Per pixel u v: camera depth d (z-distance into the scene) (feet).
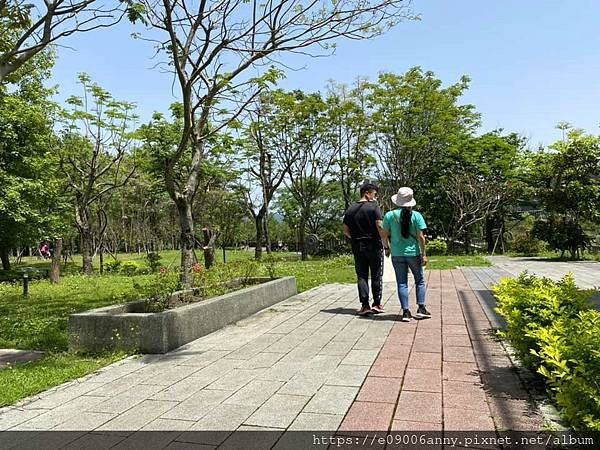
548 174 71.26
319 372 15.39
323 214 121.60
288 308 28.09
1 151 65.51
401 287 23.16
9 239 67.51
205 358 17.78
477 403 12.38
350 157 96.22
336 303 29.48
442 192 103.45
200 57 26.84
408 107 92.53
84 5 21.85
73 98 73.67
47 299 40.93
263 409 12.51
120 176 99.55
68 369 16.84
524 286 16.94
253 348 18.93
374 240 24.70
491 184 96.63
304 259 96.73
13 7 22.40
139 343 18.88
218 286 28.99
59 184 74.38
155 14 25.93
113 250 128.98
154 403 13.30
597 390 8.94
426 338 19.35
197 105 27.32
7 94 63.62
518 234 107.24
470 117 108.47
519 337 13.79
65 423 12.16
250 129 71.67
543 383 13.67
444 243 93.86
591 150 66.59
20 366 18.12
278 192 119.34
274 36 25.32
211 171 77.97
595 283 39.27
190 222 28.14
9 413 12.98
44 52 65.87
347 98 93.25
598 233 77.15
